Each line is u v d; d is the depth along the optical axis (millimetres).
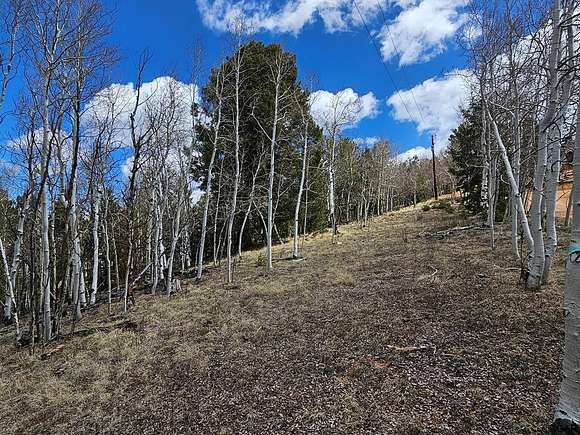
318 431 4426
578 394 3369
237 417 5051
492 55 11430
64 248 9922
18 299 12750
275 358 6711
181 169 16141
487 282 8969
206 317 9922
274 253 21438
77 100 9359
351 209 43812
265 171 21031
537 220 7926
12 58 9727
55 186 11398
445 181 58219
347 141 35844
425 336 6508
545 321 6254
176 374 6695
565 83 7656
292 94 18531
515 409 4188
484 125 15281
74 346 8805
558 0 7375
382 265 13227
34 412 6066
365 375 5531
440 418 4258
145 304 13047
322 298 10016
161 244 18953
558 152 8023
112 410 5805
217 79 16109
